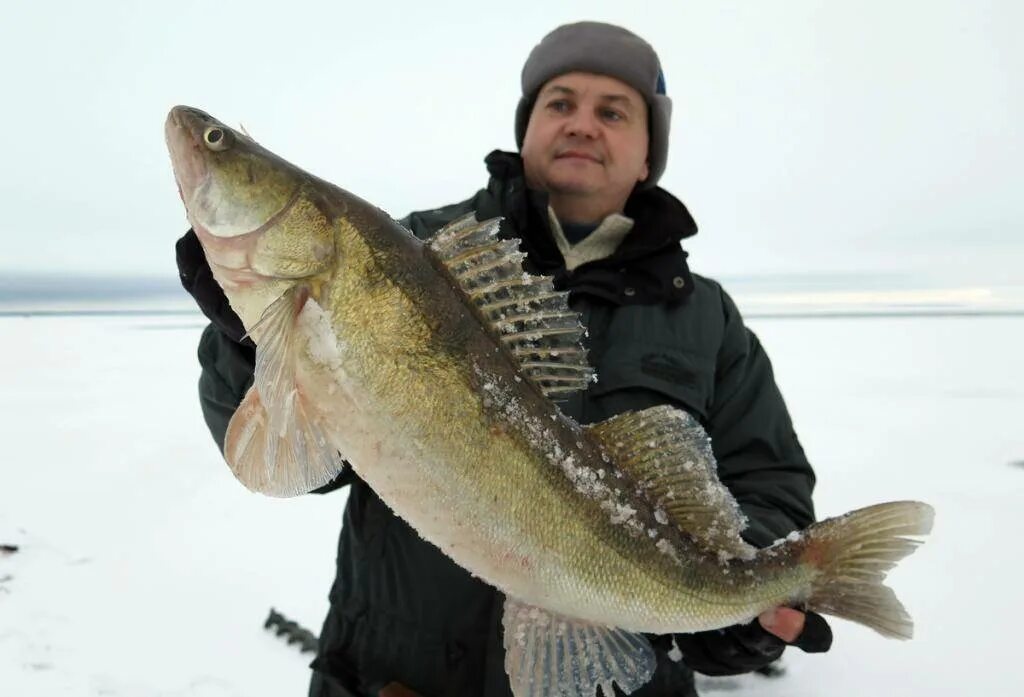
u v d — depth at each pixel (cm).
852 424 973
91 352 2150
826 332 3003
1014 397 1218
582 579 176
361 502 219
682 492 190
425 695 207
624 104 250
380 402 161
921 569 462
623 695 212
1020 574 453
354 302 162
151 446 791
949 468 727
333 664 216
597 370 221
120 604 401
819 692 330
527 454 171
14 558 459
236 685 327
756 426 239
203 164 165
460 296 172
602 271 233
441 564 208
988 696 324
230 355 187
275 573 449
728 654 200
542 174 250
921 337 2733
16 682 323
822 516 582
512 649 176
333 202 167
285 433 159
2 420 964
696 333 234
